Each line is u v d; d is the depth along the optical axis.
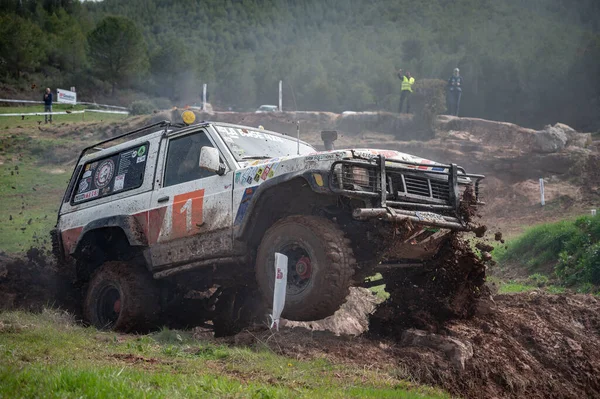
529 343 6.96
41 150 28.55
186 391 4.16
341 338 6.26
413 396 4.72
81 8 138.75
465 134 25.42
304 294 6.04
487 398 5.68
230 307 8.23
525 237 14.74
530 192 21.73
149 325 7.75
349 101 82.25
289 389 4.66
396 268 7.07
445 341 6.07
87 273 8.81
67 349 5.61
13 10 118.31
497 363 6.16
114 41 68.44
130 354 5.54
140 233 7.82
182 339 6.46
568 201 20.67
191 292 8.96
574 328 7.60
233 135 7.62
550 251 13.73
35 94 67.19
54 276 9.79
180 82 76.12
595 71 59.97
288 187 6.57
